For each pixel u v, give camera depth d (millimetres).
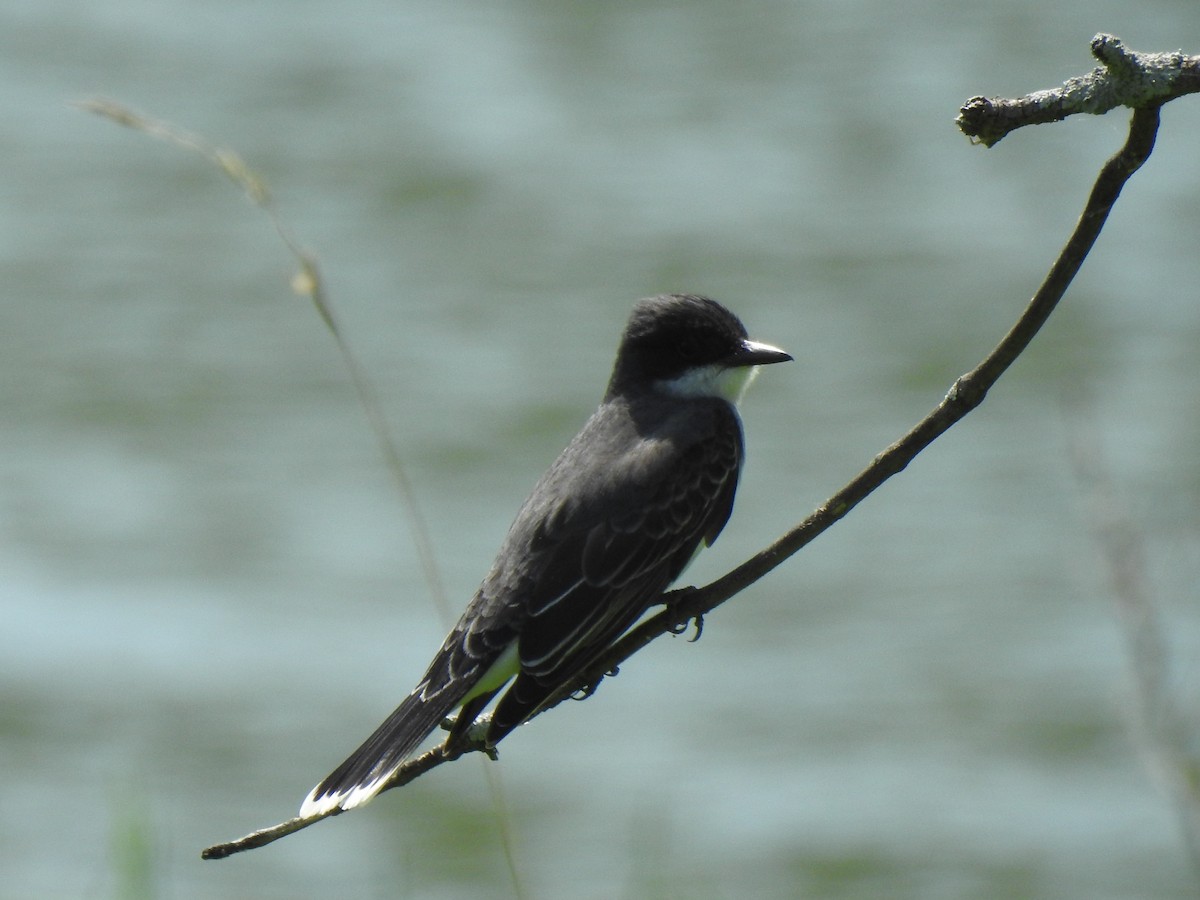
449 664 6953
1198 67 4742
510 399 17703
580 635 6992
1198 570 8164
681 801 12883
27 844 11852
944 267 19750
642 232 20469
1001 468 16812
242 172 6883
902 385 17797
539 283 19703
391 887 11836
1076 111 4809
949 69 23641
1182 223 20953
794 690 14258
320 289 6848
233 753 13211
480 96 23828
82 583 15500
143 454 17078
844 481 16422
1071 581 14977
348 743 13320
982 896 11914
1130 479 14891
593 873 11922
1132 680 6406
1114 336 18734
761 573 6668
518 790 13031
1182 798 6047
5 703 13750
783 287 19312
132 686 14062
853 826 12680
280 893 11719
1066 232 20547
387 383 18094
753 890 11852
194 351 18828
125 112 6797
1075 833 12578
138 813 6984
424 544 6867
